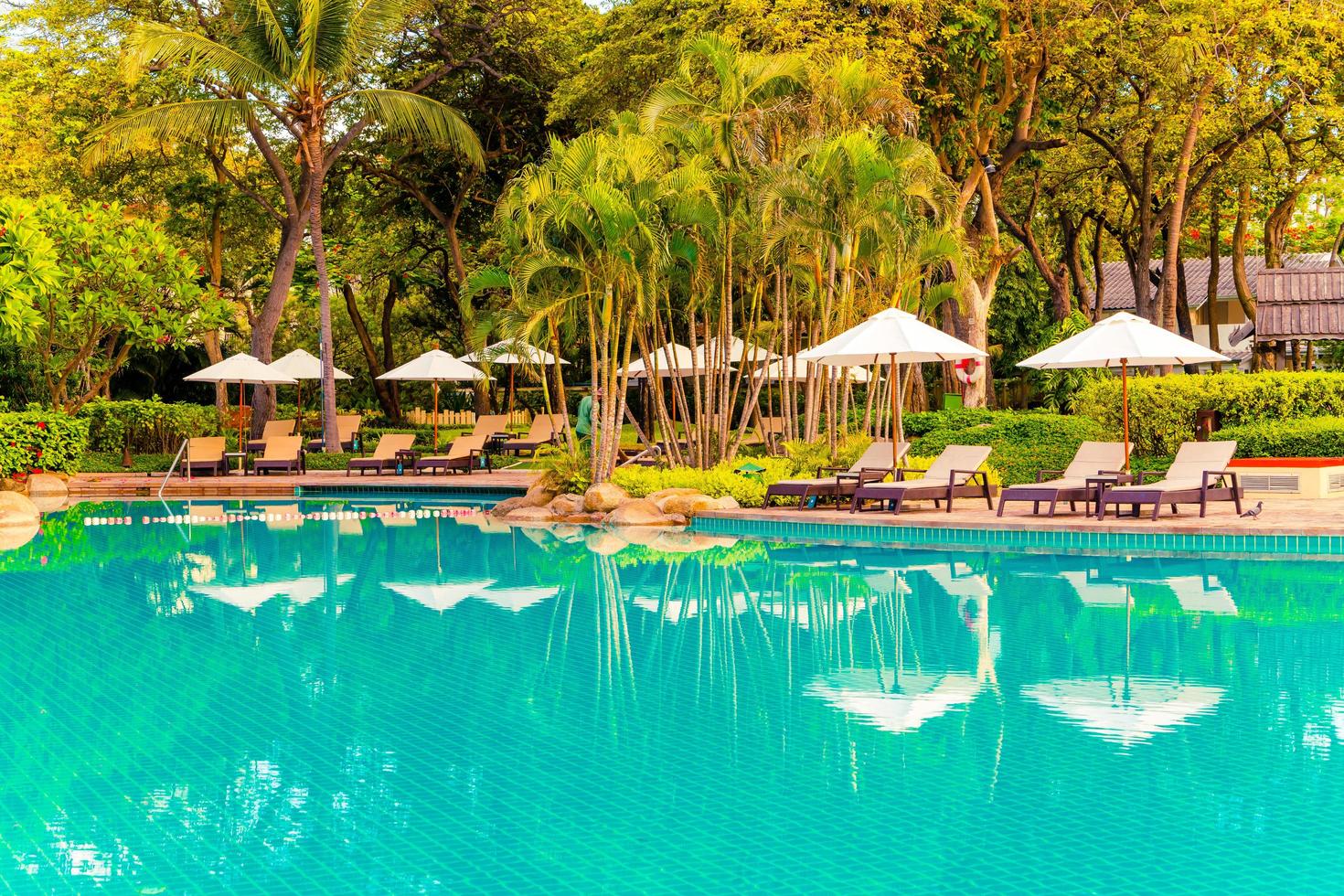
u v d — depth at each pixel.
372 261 39.66
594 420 19.55
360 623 10.66
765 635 9.83
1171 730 6.76
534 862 5.04
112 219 28.03
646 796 5.87
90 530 18.97
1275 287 26.36
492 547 16.31
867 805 5.66
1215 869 4.80
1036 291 43.00
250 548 16.53
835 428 20.09
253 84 28.11
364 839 5.34
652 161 19.05
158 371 41.75
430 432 36.91
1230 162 32.66
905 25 24.98
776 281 20.95
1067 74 28.77
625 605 11.38
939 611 10.71
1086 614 10.34
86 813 5.76
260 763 6.52
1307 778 5.89
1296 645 8.93
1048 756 6.33
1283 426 19.53
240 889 4.82
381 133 35.12
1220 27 25.11
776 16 23.36
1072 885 4.68
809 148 19.48
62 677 8.59
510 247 20.38
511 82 34.62
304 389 44.72
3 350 31.36
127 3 30.97
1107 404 21.33
